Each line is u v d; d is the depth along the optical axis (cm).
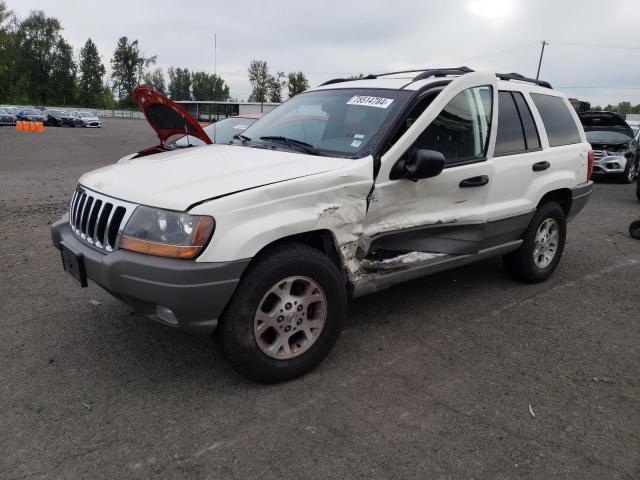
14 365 340
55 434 272
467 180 407
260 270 299
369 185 341
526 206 469
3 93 9181
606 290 512
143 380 325
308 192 314
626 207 1020
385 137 357
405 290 494
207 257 281
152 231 286
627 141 1407
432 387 327
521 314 445
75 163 1622
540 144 490
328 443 270
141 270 282
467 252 427
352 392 318
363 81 449
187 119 621
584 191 547
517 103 477
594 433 285
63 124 4653
